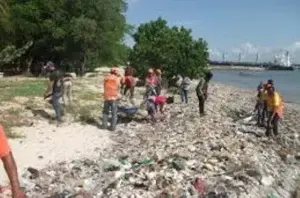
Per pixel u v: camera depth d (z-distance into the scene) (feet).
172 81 146.82
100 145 54.65
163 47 144.77
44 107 74.69
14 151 48.65
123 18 194.08
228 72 613.11
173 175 40.83
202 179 40.32
